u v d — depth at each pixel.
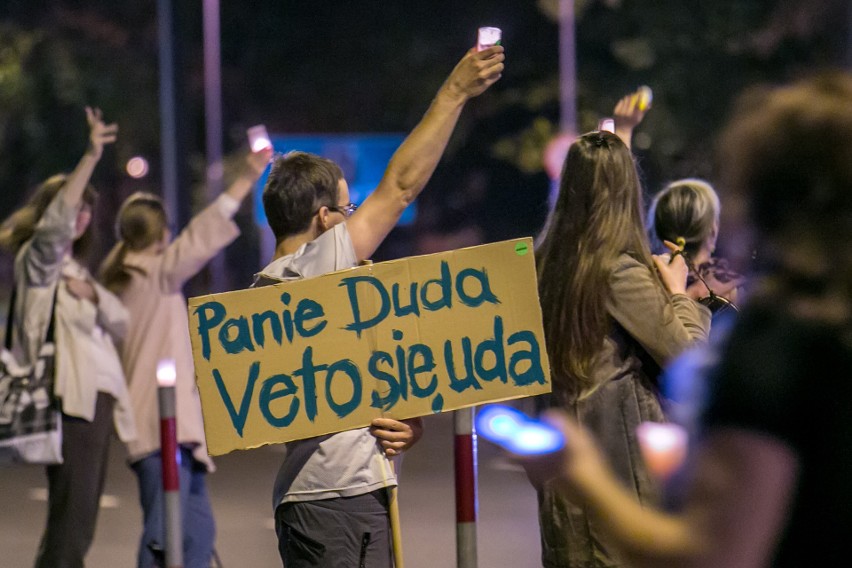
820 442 5.55
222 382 11.66
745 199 5.95
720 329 6.04
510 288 11.56
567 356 11.71
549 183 116.38
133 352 19.05
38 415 17.77
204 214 19.41
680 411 5.98
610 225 11.75
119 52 118.38
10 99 116.25
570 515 11.48
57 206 17.84
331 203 12.54
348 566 11.77
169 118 48.91
